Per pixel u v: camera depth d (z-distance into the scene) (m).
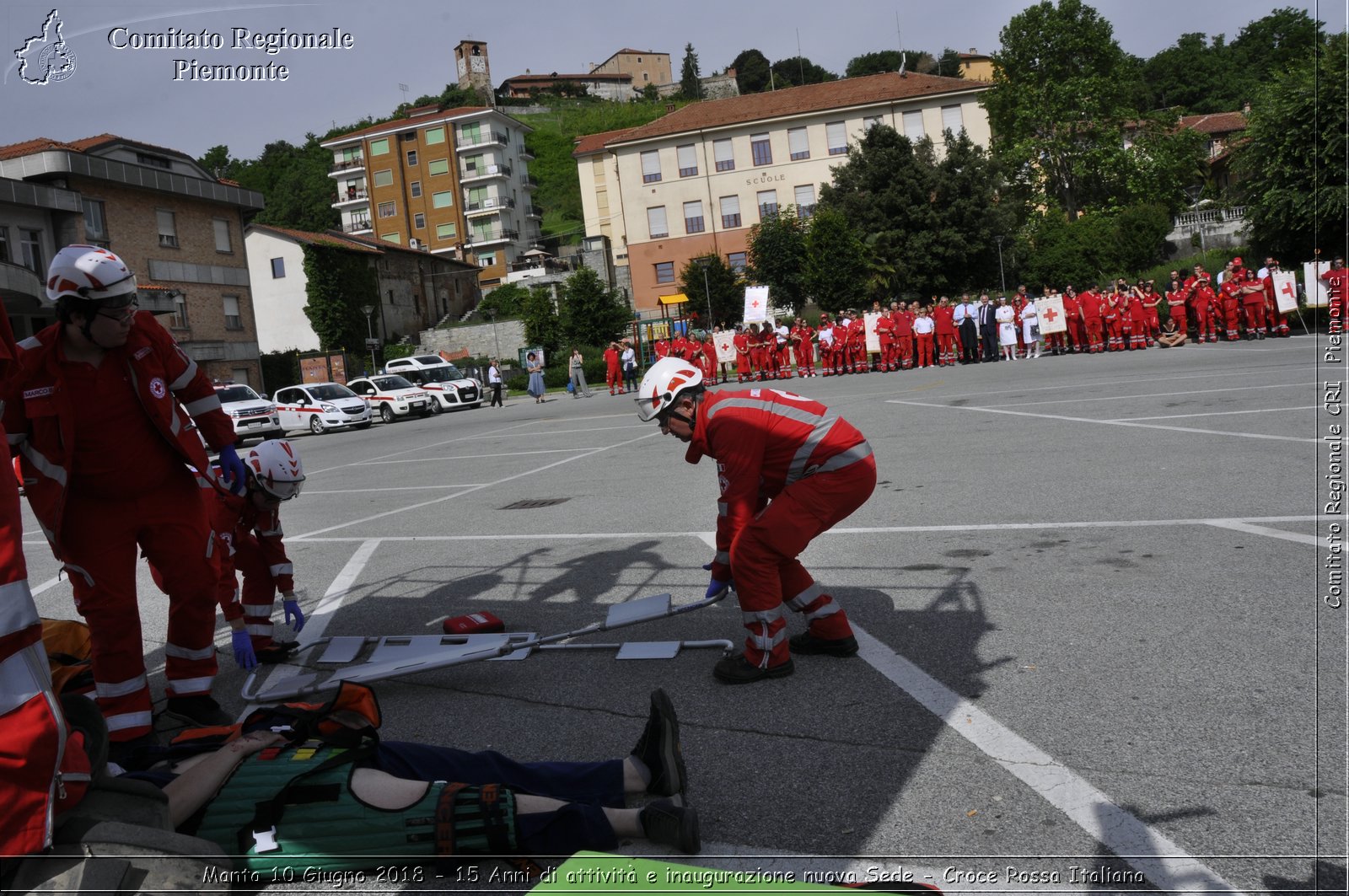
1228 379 14.64
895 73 63.12
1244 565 5.07
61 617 6.90
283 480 4.95
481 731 3.86
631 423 19.98
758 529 4.12
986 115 59.94
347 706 2.90
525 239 92.19
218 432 4.28
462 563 7.36
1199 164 72.31
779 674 4.16
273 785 2.66
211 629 4.16
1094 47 59.34
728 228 61.69
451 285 73.00
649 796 2.95
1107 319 25.92
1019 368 23.30
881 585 5.49
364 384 33.94
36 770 2.24
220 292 42.53
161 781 2.72
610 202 74.94
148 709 3.85
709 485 10.23
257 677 4.93
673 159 61.78
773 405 4.25
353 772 2.70
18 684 2.27
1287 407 10.95
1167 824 2.65
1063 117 59.00
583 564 6.91
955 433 12.00
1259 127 27.70
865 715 3.64
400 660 4.57
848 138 60.47
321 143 89.62
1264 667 3.67
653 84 159.88
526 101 151.62
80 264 3.56
